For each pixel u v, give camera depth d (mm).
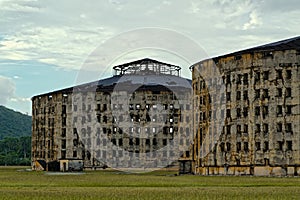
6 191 68500
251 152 132500
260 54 132375
